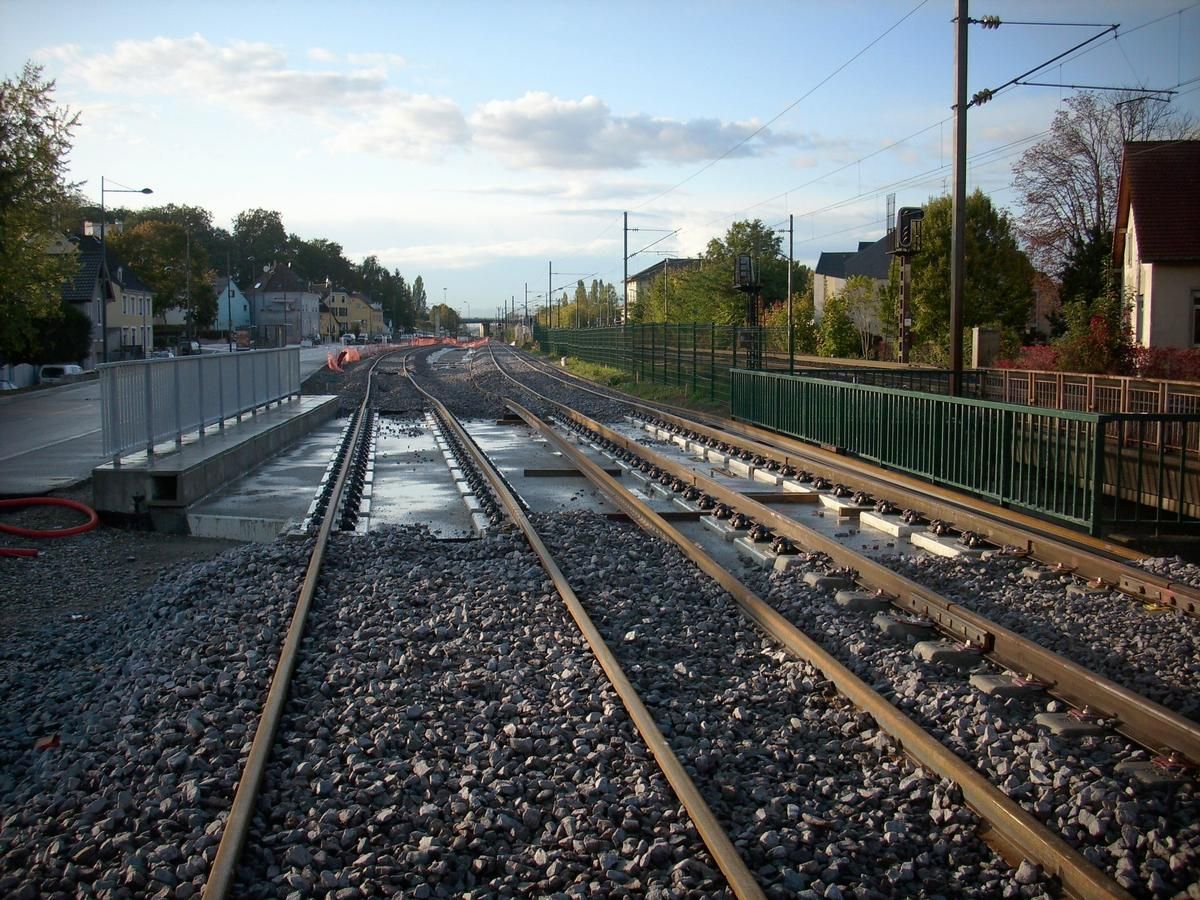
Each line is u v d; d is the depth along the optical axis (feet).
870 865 14.98
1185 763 17.58
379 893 14.02
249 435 60.95
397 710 20.47
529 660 23.82
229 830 14.97
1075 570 31.12
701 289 223.10
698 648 24.90
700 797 15.94
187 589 30.45
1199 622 25.48
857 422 57.93
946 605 25.49
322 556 33.58
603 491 51.16
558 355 274.77
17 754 20.17
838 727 20.01
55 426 85.30
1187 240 101.30
